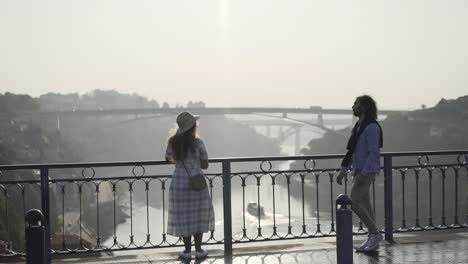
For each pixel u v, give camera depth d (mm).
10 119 151125
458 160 9641
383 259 7547
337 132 150875
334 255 7906
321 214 96000
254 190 133875
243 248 8461
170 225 7809
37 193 63344
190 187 7730
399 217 86375
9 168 7820
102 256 8180
